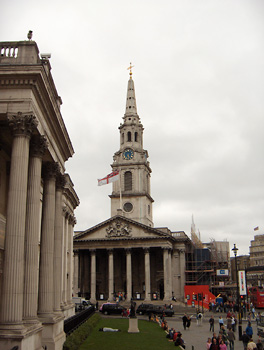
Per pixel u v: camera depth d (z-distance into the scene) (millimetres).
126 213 96938
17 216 19828
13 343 18062
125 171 100062
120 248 90500
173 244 96500
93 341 35344
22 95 21359
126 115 105750
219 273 95938
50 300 25750
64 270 52188
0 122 22578
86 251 95500
